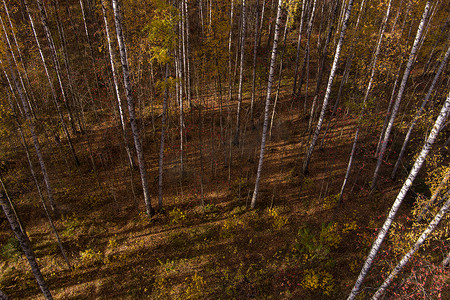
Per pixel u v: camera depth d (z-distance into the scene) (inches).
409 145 713.0
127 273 501.4
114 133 821.9
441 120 271.7
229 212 606.9
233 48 1154.7
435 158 476.7
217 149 770.2
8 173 676.1
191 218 597.3
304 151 739.4
